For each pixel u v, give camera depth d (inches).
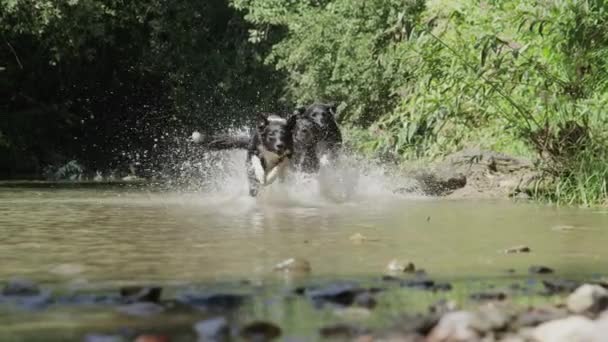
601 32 603.2
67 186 1004.6
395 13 1047.0
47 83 1716.3
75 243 360.8
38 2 1364.4
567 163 625.3
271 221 464.8
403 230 413.1
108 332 184.2
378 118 1116.5
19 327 190.7
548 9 620.4
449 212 532.7
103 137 1763.0
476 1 727.1
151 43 1745.8
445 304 215.0
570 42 600.7
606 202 601.3
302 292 235.0
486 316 186.5
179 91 1724.9
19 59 1649.9
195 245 350.0
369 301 216.1
